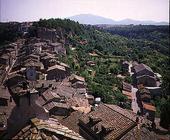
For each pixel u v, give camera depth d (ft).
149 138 153.38
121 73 521.65
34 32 629.51
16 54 495.00
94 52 634.02
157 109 383.04
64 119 201.05
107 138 147.64
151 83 488.44
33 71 313.53
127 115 176.24
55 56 440.86
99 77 437.17
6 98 218.59
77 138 63.77
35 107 78.33
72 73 384.47
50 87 275.59
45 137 59.62
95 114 175.42
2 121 170.40
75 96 272.51
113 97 357.82
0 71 347.97
